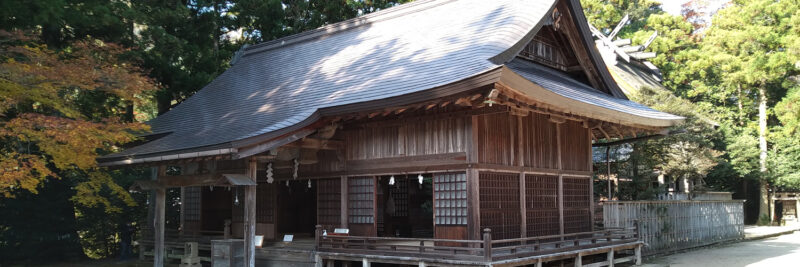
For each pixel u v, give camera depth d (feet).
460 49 42.96
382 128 42.73
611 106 44.04
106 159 45.65
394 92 37.83
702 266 48.24
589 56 49.85
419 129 40.78
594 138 58.13
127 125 43.37
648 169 71.41
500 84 31.01
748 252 59.82
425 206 66.23
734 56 98.73
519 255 36.17
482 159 38.63
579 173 49.26
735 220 75.61
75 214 68.39
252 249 39.88
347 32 61.26
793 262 50.19
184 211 61.57
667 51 120.37
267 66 62.64
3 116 43.60
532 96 33.47
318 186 46.70
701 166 70.23
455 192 38.96
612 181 74.95
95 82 43.01
